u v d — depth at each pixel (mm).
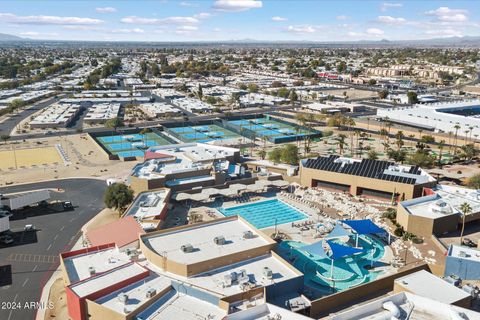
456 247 101500
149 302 74375
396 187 136625
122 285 79000
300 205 139625
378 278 89875
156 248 92375
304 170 153250
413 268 92875
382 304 68875
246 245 94250
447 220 116375
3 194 147000
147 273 83188
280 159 175875
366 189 143875
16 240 114188
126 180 158375
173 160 161500
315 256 105688
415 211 120375
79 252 92250
